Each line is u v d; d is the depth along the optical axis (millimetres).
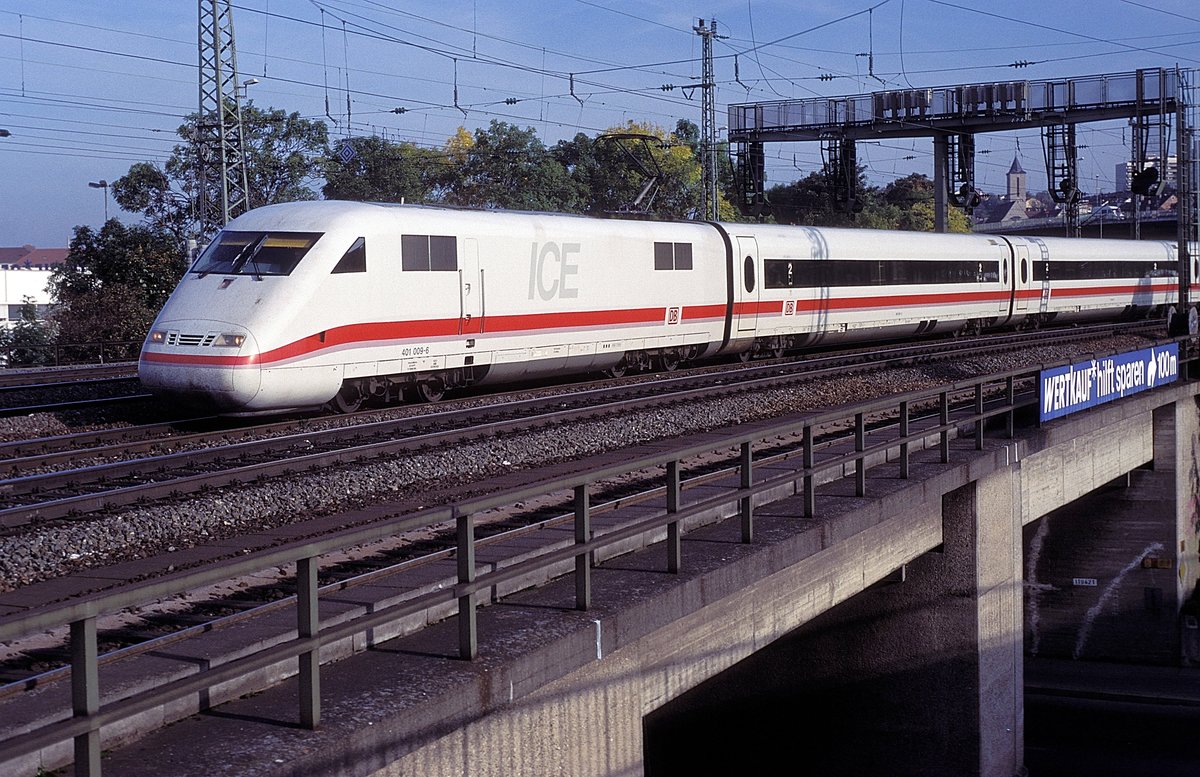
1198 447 26828
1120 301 45875
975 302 37094
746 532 9297
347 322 17906
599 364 23938
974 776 13820
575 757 7234
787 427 9695
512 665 6473
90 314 38969
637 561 8773
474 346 20328
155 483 11258
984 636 14062
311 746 5273
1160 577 25016
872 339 34094
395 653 6598
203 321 16984
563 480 7059
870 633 14281
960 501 13781
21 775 5035
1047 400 16781
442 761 6074
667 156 75625
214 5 33469
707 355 27406
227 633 6555
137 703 4594
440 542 9312
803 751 14633
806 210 86500
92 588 8258
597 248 23016
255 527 10414
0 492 11453
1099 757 20797
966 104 42750
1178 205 28828
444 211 20047
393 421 16188
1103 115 40906
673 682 8398
